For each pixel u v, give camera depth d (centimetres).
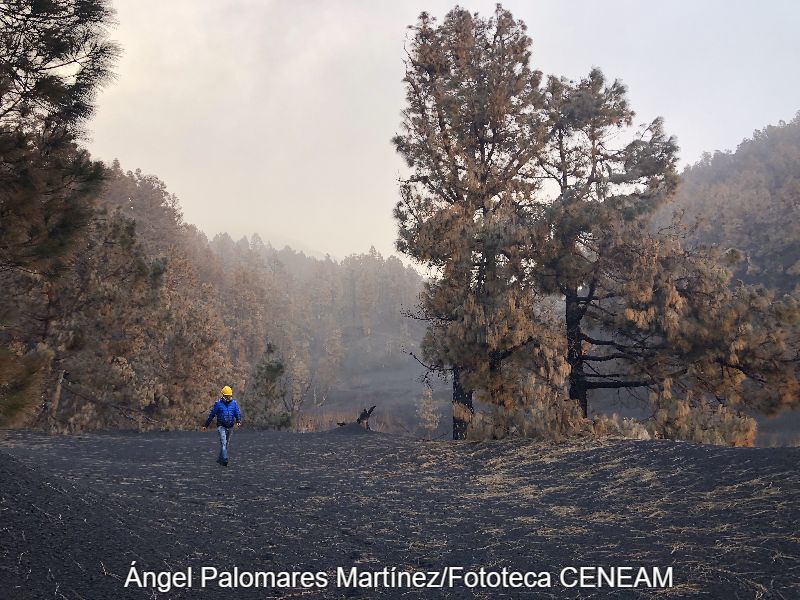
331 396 9856
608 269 1833
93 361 1723
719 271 1731
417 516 726
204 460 1152
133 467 984
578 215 1703
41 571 404
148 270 1895
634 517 655
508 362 1519
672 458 905
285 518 691
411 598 448
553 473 962
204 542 553
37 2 501
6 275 1549
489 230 1570
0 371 416
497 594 454
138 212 6275
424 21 2028
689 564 483
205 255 10831
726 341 1606
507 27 1980
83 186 546
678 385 1778
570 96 2005
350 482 962
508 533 634
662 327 1688
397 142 1977
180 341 2594
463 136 1938
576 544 575
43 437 1398
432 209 1850
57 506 532
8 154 496
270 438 1518
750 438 1294
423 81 2042
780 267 7444
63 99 521
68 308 1742
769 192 10525
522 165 1964
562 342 1565
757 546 503
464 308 1462
